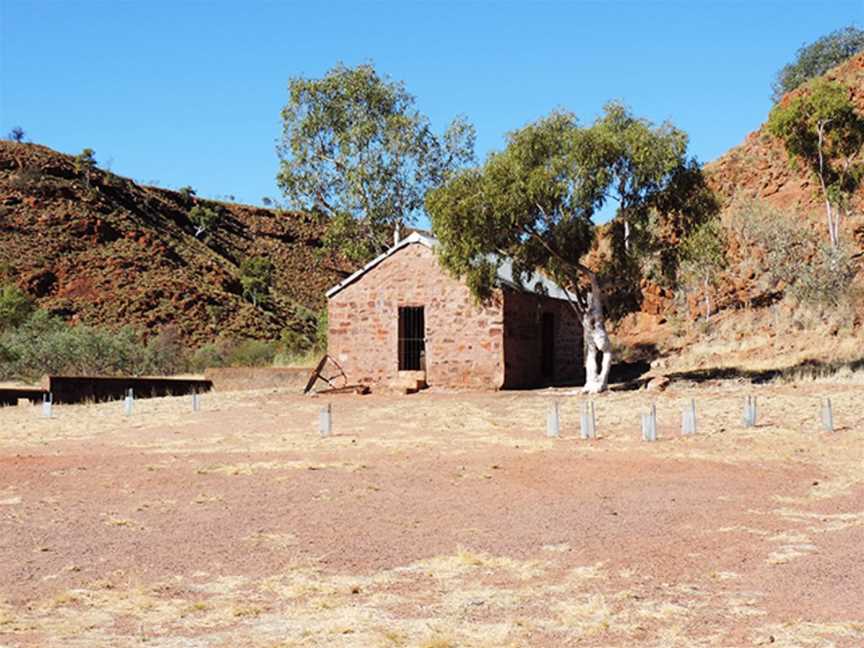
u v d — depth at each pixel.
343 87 40.78
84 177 86.50
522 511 10.80
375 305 29.78
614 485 12.47
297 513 10.77
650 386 26.30
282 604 7.27
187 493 12.11
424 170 41.03
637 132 24.73
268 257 101.75
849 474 13.23
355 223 41.31
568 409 22.52
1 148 83.56
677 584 7.72
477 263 26.80
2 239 71.50
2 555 8.85
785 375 26.48
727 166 45.72
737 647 6.07
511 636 6.36
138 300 68.69
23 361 42.69
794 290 34.56
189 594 7.56
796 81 60.16
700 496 11.66
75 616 6.93
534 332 30.94
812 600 7.17
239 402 26.75
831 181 38.00
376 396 27.83
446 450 15.94
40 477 13.52
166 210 94.81
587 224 25.59
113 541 9.42
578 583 7.79
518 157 25.06
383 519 10.41
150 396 33.03
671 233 29.14
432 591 7.61
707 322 36.16
